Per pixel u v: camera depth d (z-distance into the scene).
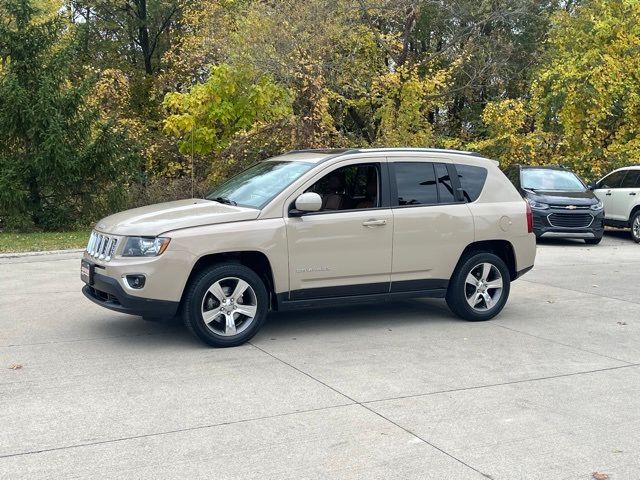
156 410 5.05
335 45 21.38
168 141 21.86
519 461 4.28
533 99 24.33
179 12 30.77
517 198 8.29
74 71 20.55
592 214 16.19
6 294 9.41
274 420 4.89
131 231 6.53
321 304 7.17
